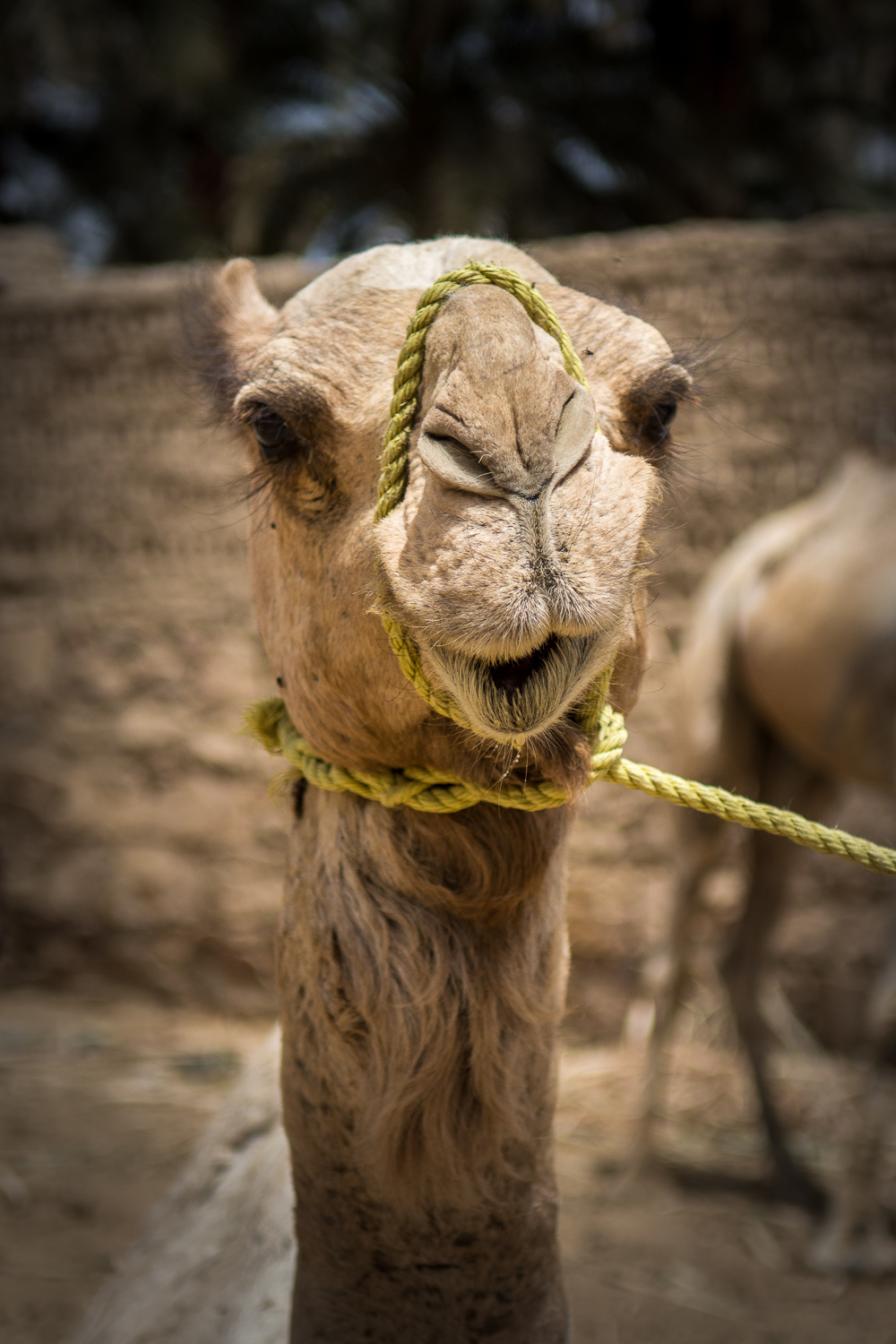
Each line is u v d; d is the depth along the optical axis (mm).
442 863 1589
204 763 7480
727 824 5688
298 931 1712
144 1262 2570
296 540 1639
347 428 1569
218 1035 7047
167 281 7590
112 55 16234
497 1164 1634
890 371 6625
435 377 1409
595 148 17281
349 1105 1659
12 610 7824
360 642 1534
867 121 19562
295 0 17625
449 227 15570
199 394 1994
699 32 18125
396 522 1414
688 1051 6680
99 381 7684
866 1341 4160
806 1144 5773
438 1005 1589
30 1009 7367
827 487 6617
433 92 17266
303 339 1618
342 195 17141
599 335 1645
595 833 6805
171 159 18438
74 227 19141
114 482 7680
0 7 15609
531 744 1479
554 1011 1680
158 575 7609
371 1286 1691
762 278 6648
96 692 7668
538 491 1292
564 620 1269
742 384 6676
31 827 7727
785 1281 4562
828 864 6719
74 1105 5934
